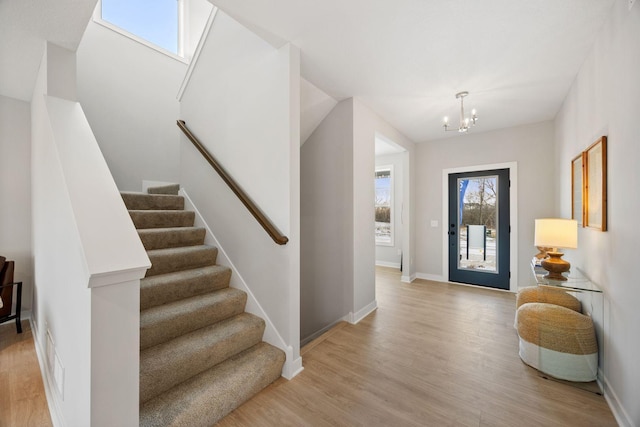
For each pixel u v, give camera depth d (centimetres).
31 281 279
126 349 108
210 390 156
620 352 160
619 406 156
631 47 149
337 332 269
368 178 324
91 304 99
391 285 439
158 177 402
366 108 321
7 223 274
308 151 333
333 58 224
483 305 345
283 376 196
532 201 384
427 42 203
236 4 165
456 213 450
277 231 201
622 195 161
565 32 191
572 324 192
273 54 212
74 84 200
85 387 104
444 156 457
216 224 264
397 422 154
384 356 224
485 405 167
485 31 190
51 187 164
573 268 273
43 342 192
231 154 250
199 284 219
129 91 374
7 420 149
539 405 168
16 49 196
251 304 225
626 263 155
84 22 171
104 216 120
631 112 150
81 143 159
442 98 298
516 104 315
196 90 296
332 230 311
